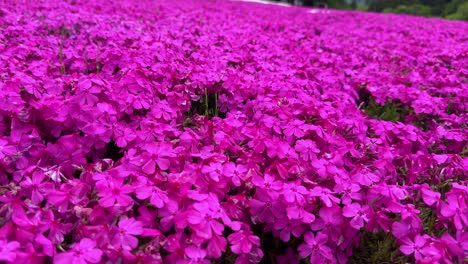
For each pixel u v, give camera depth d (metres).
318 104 0.29
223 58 0.39
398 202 0.20
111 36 0.44
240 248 0.17
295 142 0.25
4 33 0.40
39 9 0.58
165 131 0.25
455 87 0.41
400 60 0.52
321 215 0.19
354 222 0.19
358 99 0.39
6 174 0.21
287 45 0.54
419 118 0.35
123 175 0.19
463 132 0.30
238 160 0.22
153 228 0.18
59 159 0.22
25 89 0.26
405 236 0.19
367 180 0.21
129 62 0.34
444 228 0.21
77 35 0.47
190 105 0.31
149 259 0.16
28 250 0.15
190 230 0.18
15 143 0.21
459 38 0.73
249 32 0.57
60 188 0.19
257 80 0.34
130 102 0.26
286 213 0.20
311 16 1.02
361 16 1.14
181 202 0.19
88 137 0.23
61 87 0.27
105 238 0.16
